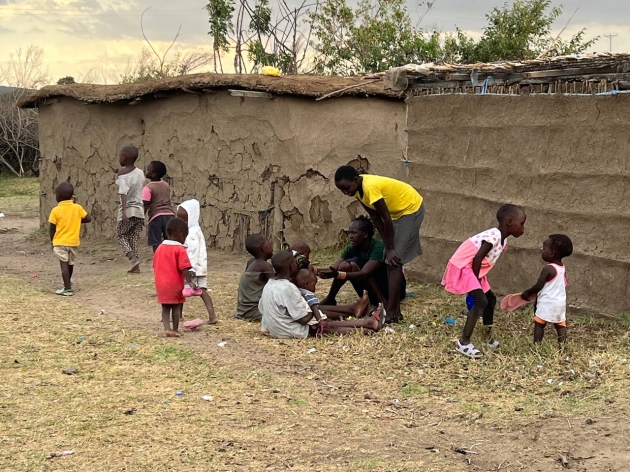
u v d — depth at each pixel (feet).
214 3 62.28
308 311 22.18
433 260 29.45
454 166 28.30
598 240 23.06
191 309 26.20
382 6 64.69
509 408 16.48
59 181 47.32
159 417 15.99
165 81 38.45
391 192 23.70
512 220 20.44
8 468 13.53
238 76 35.96
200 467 13.66
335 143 36.14
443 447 14.58
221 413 16.28
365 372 19.27
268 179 36.29
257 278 24.44
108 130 43.83
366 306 23.89
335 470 13.52
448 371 19.17
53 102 46.85
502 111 26.12
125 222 33.55
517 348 20.45
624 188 22.33
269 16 63.05
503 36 60.18
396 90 29.99
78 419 15.81
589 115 23.15
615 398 16.47
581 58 23.30
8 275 33.91
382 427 15.61
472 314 20.08
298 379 18.72
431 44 61.72
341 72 64.49
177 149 40.45
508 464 13.73
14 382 18.06
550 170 24.44
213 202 38.96
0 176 88.84
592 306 23.18
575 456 13.89
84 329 23.13
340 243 36.65
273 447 14.51
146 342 21.71
